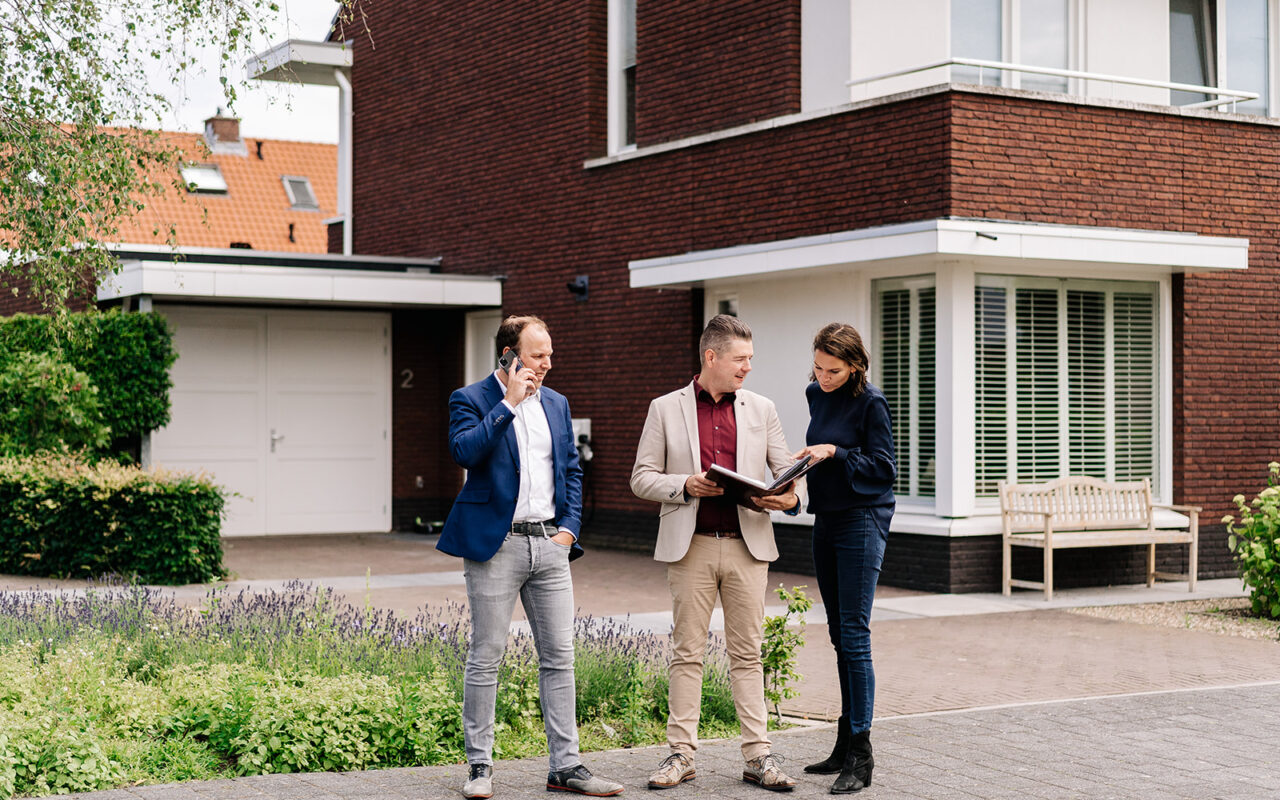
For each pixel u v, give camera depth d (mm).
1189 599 11820
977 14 13539
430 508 18422
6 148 9609
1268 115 14828
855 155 12523
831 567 5969
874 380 12945
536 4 16844
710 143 14266
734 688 5820
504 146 17422
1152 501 13156
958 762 6098
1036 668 8609
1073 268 12406
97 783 5402
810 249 12406
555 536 5680
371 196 20172
